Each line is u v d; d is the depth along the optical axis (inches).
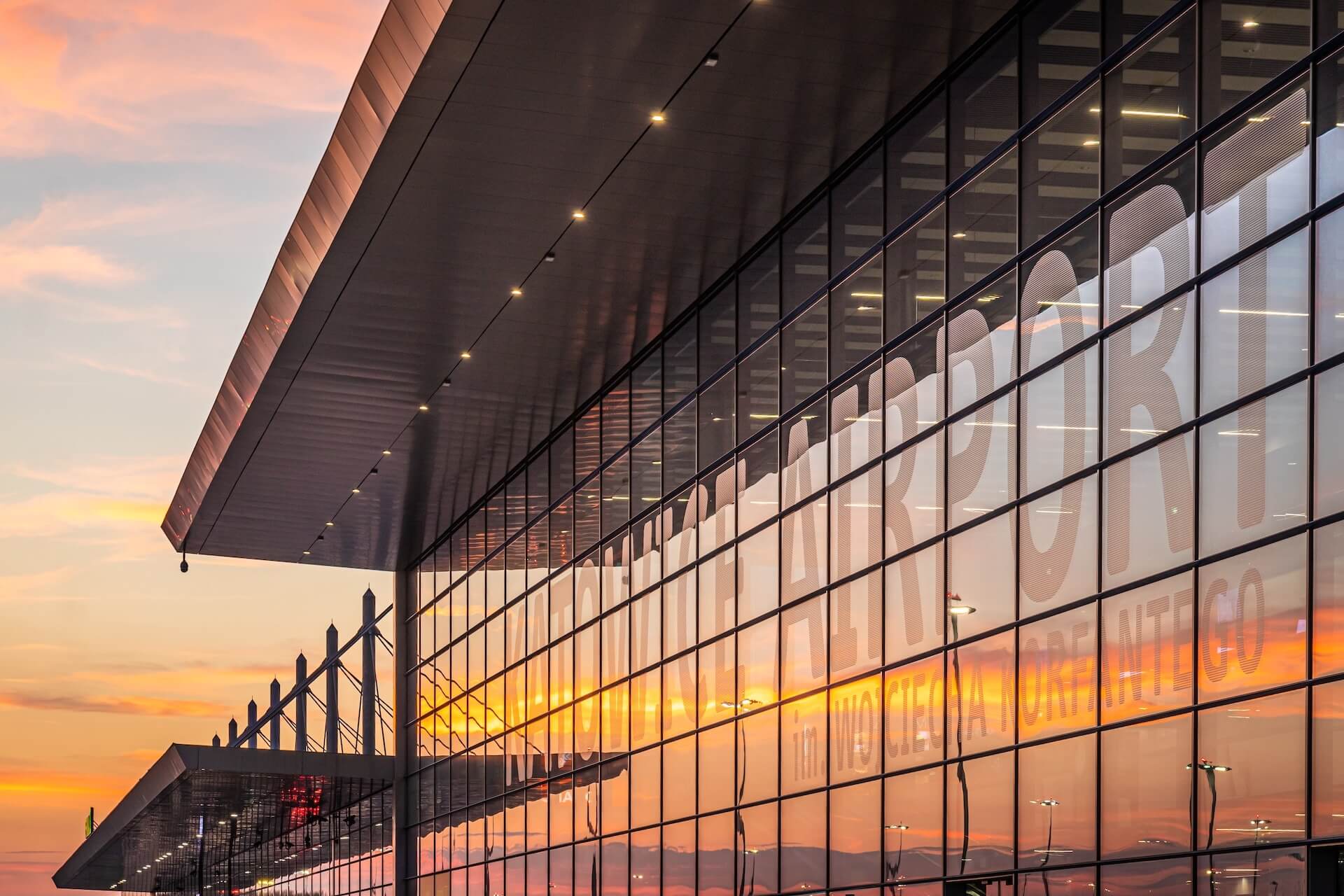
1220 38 597.9
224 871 3361.2
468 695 1533.0
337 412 1253.7
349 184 858.1
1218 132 596.4
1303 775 530.0
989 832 703.7
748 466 962.1
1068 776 653.3
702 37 703.7
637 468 1136.2
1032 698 680.4
